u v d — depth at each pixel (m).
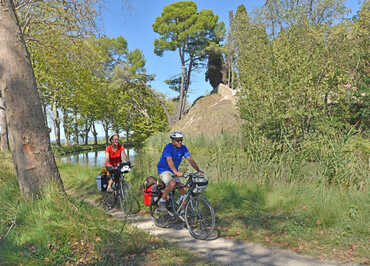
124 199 6.29
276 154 8.12
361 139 8.33
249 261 3.80
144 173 9.52
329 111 10.05
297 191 6.38
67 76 17.33
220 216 5.69
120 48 34.06
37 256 3.55
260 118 10.25
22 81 5.21
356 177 6.62
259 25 11.65
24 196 5.21
